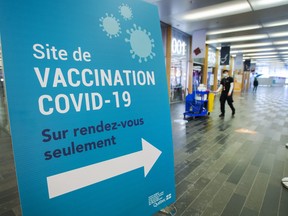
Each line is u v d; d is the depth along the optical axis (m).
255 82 19.64
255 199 1.97
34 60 0.90
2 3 0.83
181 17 6.82
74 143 1.00
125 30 1.25
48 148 0.92
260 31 8.59
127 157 1.23
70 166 0.99
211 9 5.99
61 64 0.98
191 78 10.50
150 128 1.37
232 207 1.85
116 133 1.18
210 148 3.38
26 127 0.86
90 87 1.07
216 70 14.31
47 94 0.93
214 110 7.45
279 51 14.80
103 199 1.11
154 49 1.42
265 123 5.31
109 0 1.19
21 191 0.85
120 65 1.21
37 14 0.92
